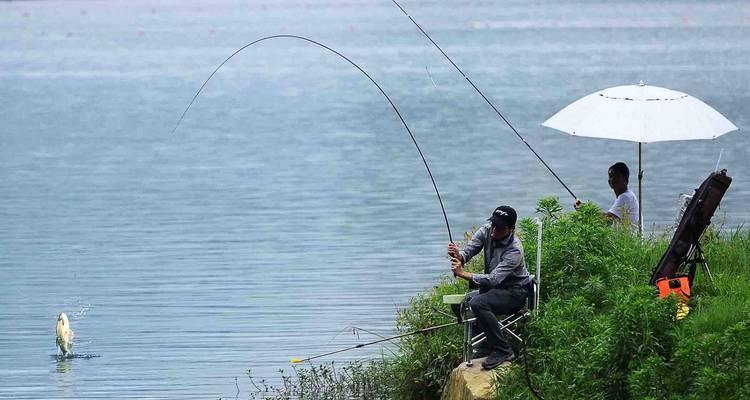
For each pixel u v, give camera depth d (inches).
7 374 1827.0
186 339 1987.0
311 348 1889.8
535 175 3762.3
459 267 1294.3
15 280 2477.9
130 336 2022.6
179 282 2423.7
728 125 1606.8
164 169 4232.3
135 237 2942.9
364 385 1550.2
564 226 1459.2
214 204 3415.4
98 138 5319.9
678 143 4493.1
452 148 4601.4
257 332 2004.2
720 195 1336.1
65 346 1929.1
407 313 1582.2
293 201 3427.7
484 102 6653.5
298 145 4879.4
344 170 4060.0
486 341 1322.6
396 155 4439.0
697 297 1336.1
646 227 2687.0
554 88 7386.8
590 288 1341.0
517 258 1282.0
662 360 1096.8
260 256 2659.9
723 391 1042.1
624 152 4313.5
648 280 1398.9
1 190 3774.6
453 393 1288.1
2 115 6510.8
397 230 2906.0
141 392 1726.1
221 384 1734.7
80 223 3157.0
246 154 4618.6
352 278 2381.9
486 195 3388.3
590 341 1186.6
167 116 6348.4
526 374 1178.0
